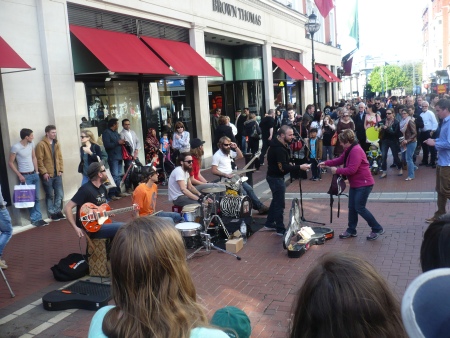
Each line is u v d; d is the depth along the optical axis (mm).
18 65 8727
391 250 6992
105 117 13023
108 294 5695
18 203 9109
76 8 11367
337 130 13641
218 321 3016
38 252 7930
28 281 6578
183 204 8086
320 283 1510
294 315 1611
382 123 13570
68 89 10766
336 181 7996
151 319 1696
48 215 10180
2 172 9562
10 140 9523
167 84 15789
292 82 28469
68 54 10758
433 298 988
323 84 37375
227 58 21562
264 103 23156
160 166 14336
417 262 6410
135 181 12445
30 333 4980
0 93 9398
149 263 1732
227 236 7742
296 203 7801
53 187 10219
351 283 1475
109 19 12477
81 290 5852
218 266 6812
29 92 9945
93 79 12445
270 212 8531
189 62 14875
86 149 10664
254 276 6328
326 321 1463
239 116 18719
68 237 8781
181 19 15312
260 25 21797
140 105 14508
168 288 1751
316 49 33531
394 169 14414
